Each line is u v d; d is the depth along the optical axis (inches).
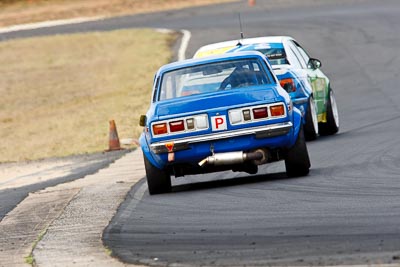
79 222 1662.2
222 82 1913.1
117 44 6254.9
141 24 7224.4
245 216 1528.1
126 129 3602.4
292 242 1285.7
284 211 1529.3
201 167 1883.6
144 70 5211.6
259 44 2541.8
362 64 4522.6
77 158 3048.7
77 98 4827.8
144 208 1740.9
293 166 1883.6
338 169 1953.7
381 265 1099.3
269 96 1836.9
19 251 1480.1
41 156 3277.6
